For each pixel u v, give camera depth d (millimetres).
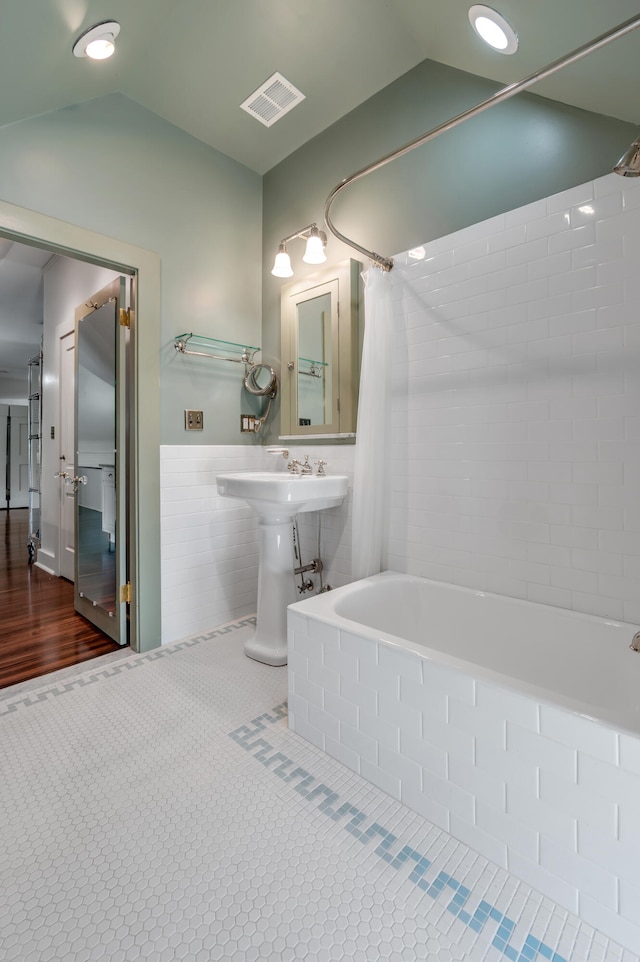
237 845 1176
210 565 2604
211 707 1808
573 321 1622
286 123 2443
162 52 1976
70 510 3568
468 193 1895
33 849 1161
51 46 1477
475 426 1894
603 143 1542
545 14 1250
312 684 1571
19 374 7770
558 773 1030
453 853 1160
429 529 2061
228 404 2689
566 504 1662
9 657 2250
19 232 1831
